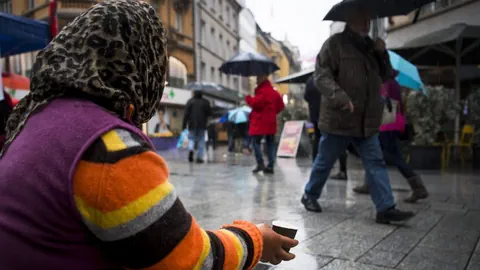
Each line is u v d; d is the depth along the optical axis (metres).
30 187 0.85
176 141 21.09
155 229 0.84
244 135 15.02
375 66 3.78
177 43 28.20
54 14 6.16
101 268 0.88
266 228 1.17
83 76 0.92
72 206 0.83
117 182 0.82
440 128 8.60
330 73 3.72
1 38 6.26
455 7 12.16
